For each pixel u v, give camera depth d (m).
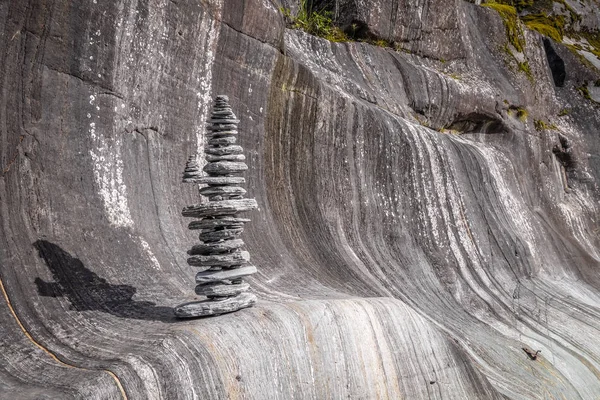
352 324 6.48
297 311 6.07
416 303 9.59
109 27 7.29
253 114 9.48
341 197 10.45
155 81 7.96
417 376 6.82
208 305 5.55
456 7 16.05
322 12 14.59
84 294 5.72
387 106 13.04
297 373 5.63
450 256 11.27
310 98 10.37
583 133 18.12
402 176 11.39
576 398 8.88
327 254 9.41
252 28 9.49
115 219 6.86
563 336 10.43
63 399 3.91
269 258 8.38
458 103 14.66
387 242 10.68
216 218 5.76
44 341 4.86
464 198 12.25
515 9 19.95
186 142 8.45
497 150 15.24
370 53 13.84
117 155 7.28
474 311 10.40
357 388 6.18
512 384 8.45
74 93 6.93
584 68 18.73
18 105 6.41
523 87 16.88
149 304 5.94
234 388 4.96
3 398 3.97
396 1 14.71
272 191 9.45
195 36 8.59
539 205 15.80
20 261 5.63
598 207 17.39
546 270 13.36
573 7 21.28
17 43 6.45
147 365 4.47
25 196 6.16
